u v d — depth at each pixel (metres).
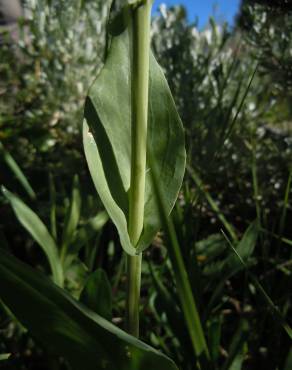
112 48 0.12
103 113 0.12
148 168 0.12
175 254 0.11
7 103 0.45
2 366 0.15
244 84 0.38
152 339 0.17
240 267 0.16
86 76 0.43
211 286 0.20
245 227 0.31
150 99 0.13
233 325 0.20
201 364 0.12
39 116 0.41
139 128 0.11
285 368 0.11
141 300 0.22
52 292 0.10
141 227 0.12
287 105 0.39
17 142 0.38
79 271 0.19
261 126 0.40
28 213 0.16
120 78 0.12
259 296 0.18
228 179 0.34
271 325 0.17
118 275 0.20
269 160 0.35
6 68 0.46
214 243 0.23
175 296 0.18
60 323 0.10
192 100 0.35
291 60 0.31
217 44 0.37
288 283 0.18
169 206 0.12
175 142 0.12
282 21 0.30
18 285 0.10
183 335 0.15
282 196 0.33
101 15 0.42
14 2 0.48
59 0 0.40
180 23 0.41
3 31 0.48
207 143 0.32
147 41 0.11
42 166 0.35
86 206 0.26
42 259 0.26
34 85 0.44
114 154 0.12
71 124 0.42
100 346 0.10
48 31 0.41
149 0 0.11
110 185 0.12
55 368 0.14
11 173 0.31
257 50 0.34
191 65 0.36
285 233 0.29
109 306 0.13
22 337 0.17
